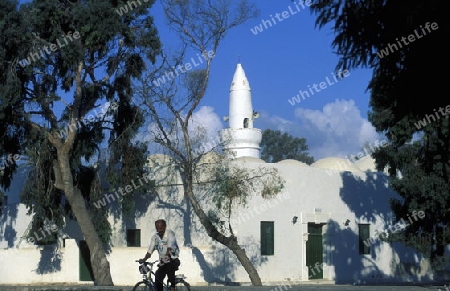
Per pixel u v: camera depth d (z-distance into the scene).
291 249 32.41
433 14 16.44
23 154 30.66
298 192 33.19
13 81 26.59
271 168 31.27
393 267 38.12
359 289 22.64
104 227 31.59
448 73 17.08
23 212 35.56
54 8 27.30
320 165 39.06
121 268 30.92
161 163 31.25
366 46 17.92
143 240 31.78
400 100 18.33
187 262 29.14
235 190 28.48
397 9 16.89
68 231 33.78
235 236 29.00
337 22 17.94
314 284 31.12
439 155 29.22
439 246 35.47
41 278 33.44
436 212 32.22
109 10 27.23
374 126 31.12
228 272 29.78
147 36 29.38
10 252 34.16
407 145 31.81
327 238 34.62
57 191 31.48
